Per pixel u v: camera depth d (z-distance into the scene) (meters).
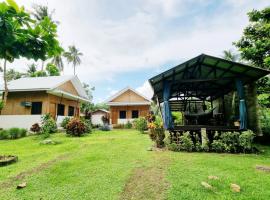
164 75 8.76
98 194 3.65
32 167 5.42
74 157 6.51
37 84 16.17
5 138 12.27
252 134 7.48
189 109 14.13
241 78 8.80
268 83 10.86
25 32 3.50
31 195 3.68
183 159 6.11
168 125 8.51
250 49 11.05
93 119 36.22
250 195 3.49
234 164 5.50
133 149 7.89
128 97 24.33
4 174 4.87
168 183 4.07
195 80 8.91
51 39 3.72
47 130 13.09
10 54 3.61
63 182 4.27
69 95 17.33
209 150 7.71
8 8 3.17
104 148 8.11
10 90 14.91
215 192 3.63
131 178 4.42
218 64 8.73
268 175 4.54
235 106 10.55
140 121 16.06
